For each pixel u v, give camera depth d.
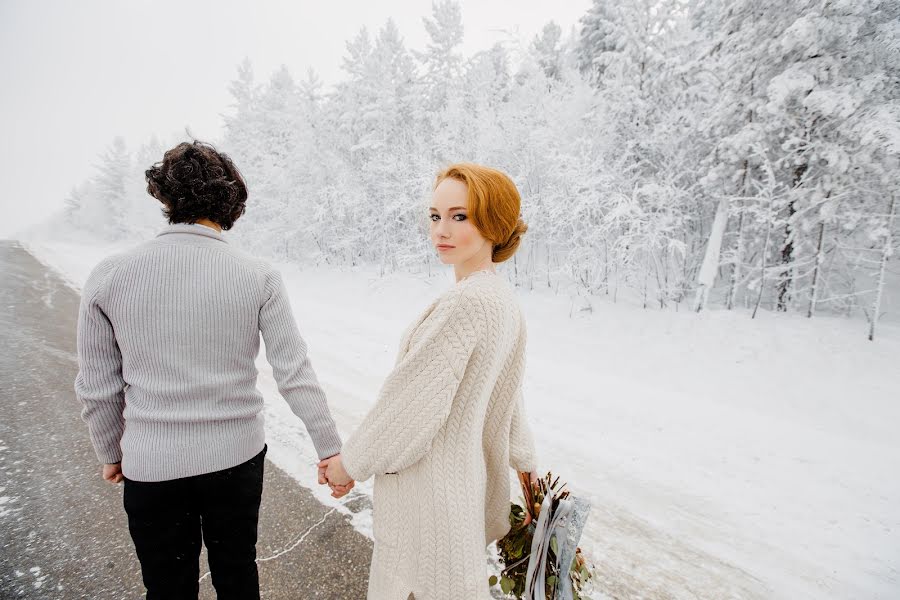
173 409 1.05
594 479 2.80
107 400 1.06
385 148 13.36
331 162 14.33
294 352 1.23
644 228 7.64
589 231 8.14
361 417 3.41
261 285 1.16
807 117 6.62
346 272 13.66
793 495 2.71
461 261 1.06
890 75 6.19
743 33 7.14
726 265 9.12
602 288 8.52
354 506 2.23
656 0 8.92
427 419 0.95
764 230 7.69
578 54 15.84
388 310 9.56
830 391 4.53
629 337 6.54
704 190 8.16
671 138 8.61
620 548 2.15
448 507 1.02
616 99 9.20
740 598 1.88
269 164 16.00
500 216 0.98
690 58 9.55
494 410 1.16
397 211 12.47
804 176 6.80
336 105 15.52
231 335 1.11
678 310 7.55
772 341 5.66
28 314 6.00
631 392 4.52
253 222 17.72
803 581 2.01
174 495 1.09
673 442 3.40
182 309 1.03
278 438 2.92
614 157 9.33
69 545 1.90
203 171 1.11
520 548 1.29
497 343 0.98
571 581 1.21
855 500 2.68
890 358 4.96
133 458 1.04
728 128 7.73
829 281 7.90
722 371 5.20
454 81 14.08
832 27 6.05
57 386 3.59
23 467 2.47
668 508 2.52
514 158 9.84
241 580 1.24
